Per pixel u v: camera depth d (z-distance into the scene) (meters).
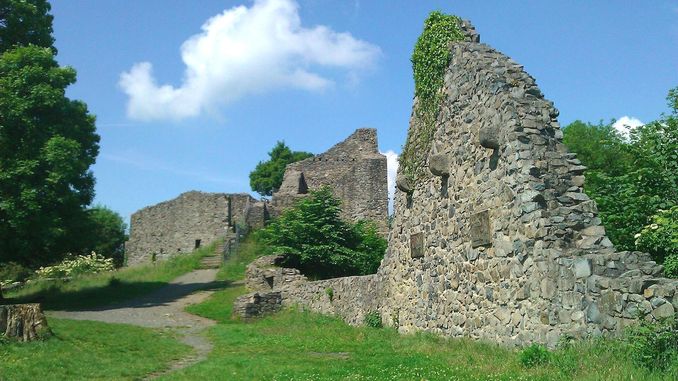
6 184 23.67
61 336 14.73
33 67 25.45
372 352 12.92
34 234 24.14
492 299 11.68
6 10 27.50
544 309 9.85
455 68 14.15
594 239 10.03
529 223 10.45
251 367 11.52
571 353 8.56
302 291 23.66
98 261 39.12
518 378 8.11
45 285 31.75
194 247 51.19
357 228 30.59
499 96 11.73
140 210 56.62
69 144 24.80
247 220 40.72
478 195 12.47
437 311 14.40
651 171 12.81
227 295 27.44
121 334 16.66
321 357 12.75
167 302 26.73
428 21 15.73
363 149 45.59
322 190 30.05
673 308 7.79
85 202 27.36
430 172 15.16
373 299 18.78
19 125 24.86
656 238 10.64
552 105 11.47
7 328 13.43
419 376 9.25
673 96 14.91
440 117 14.85
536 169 10.70
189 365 12.69
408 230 16.55
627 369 7.30
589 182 16.39
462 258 13.15
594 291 8.87
